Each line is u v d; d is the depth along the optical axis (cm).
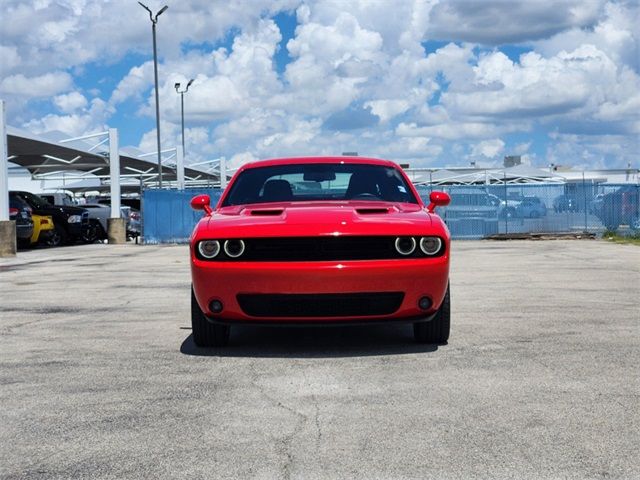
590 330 651
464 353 557
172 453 351
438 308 566
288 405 425
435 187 2556
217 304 546
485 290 975
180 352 581
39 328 716
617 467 323
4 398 450
